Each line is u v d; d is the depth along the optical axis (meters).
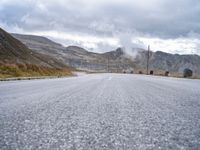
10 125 5.89
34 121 6.41
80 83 26.11
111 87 20.55
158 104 10.40
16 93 14.24
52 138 4.82
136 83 27.92
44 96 12.70
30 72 50.16
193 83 31.38
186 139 4.93
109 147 4.33
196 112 8.45
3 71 41.56
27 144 4.39
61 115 7.38
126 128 5.84
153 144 4.55
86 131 5.46
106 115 7.55
